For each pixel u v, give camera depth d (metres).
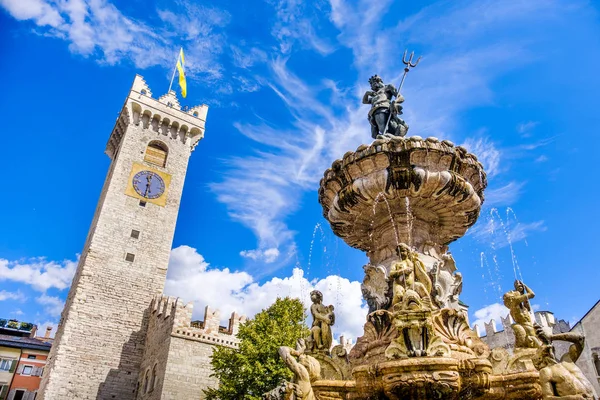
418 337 7.48
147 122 55.66
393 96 12.62
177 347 34.50
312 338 9.50
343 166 10.43
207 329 36.34
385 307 9.32
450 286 9.42
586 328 19.58
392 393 7.23
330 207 11.38
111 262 45.47
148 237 48.69
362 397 7.76
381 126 11.97
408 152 9.81
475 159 10.48
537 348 7.67
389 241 10.50
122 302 43.97
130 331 42.81
